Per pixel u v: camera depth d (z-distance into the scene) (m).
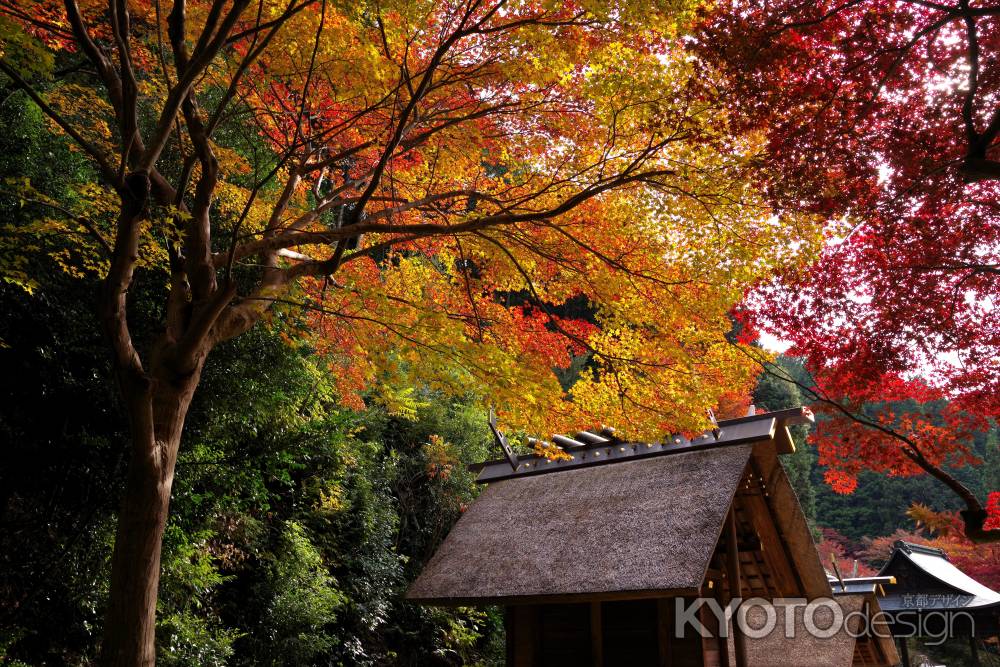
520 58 4.92
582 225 5.42
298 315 7.24
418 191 6.75
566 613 7.43
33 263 5.73
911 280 4.71
